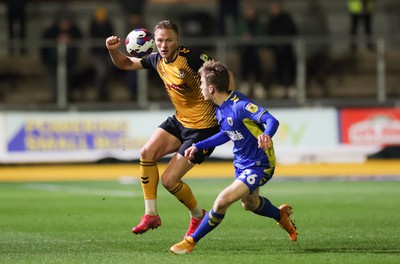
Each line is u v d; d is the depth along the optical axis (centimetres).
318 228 3622
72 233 3522
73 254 2838
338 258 2675
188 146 3025
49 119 7850
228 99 2736
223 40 8094
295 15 9794
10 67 8581
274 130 2603
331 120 7788
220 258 2694
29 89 8506
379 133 7800
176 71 3006
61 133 7856
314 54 8388
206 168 7694
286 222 3017
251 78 8144
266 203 2947
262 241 3175
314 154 7762
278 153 7775
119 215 4275
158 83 8281
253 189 2698
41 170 7731
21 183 6831
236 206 4700
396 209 4478
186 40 8075
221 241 3181
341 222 3856
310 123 7781
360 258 2672
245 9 8844
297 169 7688
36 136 7850
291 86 8119
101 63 8112
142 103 8075
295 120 7781
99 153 7844
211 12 9825
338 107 7806
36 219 4109
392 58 8456
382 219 3972
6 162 7819
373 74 8481
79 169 7775
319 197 5312
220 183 6631
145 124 7856
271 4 9719
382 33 9575
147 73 8181
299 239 3231
